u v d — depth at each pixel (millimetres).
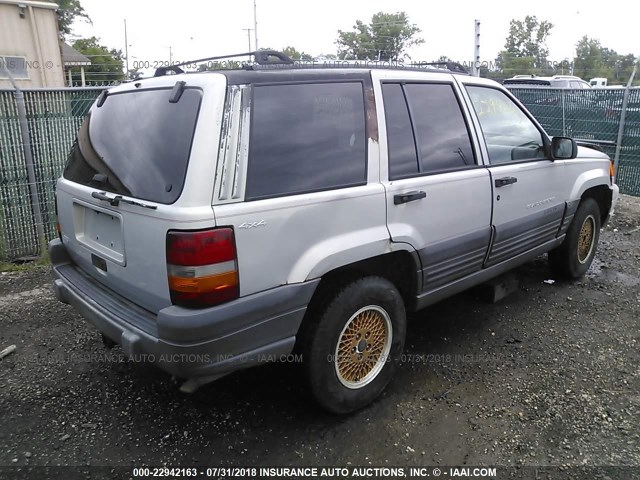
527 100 10602
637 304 4727
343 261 2883
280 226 2627
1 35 10453
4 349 3934
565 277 5250
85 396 3377
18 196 5719
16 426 3074
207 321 2416
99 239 3057
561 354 3855
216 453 2869
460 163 3643
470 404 3266
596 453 2826
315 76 2895
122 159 2840
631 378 3521
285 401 3320
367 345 3176
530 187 4203
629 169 9227
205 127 2443
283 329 2705
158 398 3359
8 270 5566
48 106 5754
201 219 2373
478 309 4637
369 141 3064
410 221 3256
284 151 2697
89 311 2986
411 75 3447
